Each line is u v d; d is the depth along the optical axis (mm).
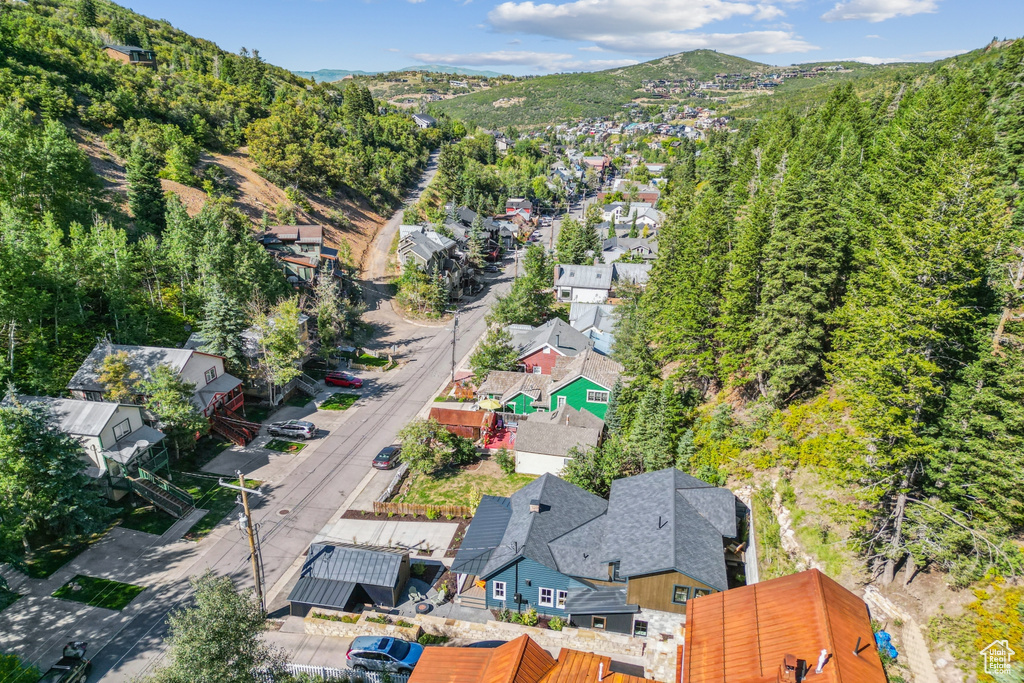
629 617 28516
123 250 53969
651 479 34156
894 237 31844
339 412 55719
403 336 77438
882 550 25312
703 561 27438
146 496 39062
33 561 34000
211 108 122812
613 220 133250
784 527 30609
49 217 50906
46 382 43812
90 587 32500
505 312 73438
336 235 107750
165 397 42500
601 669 21062
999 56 84500
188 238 64750
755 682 17406
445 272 93812
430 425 45344
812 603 19469
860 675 16734
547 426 45781
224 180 101688
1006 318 25641
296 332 55406
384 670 26922
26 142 56500
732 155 121188
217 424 49188
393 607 31344
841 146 70000
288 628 30172
